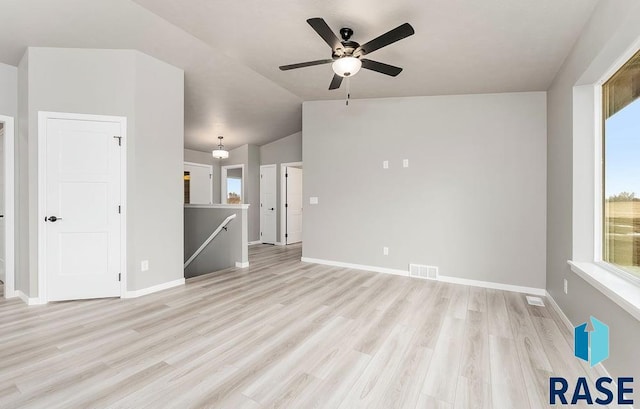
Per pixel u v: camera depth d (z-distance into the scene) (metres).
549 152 3.34
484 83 3.48
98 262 3.15
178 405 1.57
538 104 3.53
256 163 7.55
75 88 3.05
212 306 2.99
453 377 1.84
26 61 2.99
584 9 2.10
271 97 4.77
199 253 5.26
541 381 1.80
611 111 2.26
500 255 3.68
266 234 7.46
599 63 2.10
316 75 3.75
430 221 4.08
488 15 2.28
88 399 1.61
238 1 2.33
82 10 2.56
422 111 4.14
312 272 4.39
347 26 2.54
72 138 3.06
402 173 4.27
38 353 2.07
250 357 2.04
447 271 3.96
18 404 1.57
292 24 2.62
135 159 3.21
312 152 4.99
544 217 3.47
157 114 3.41
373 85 3.83
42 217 3.00
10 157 3.19
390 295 3.38
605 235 2.32
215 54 3.41
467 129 3.87
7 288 3.20
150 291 3.37
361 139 4.58
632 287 1.75
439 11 2.27
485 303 3.13
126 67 3.18
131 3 2.49
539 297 3.35
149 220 3.35
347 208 4.70
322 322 2.62
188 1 2.37
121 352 2.09
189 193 7.39
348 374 1.86
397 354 2.10
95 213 3.13
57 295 3.06
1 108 3.13
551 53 2.71
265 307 2.98
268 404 1.59
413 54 2.91
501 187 3.69
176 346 2.18
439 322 2.64
